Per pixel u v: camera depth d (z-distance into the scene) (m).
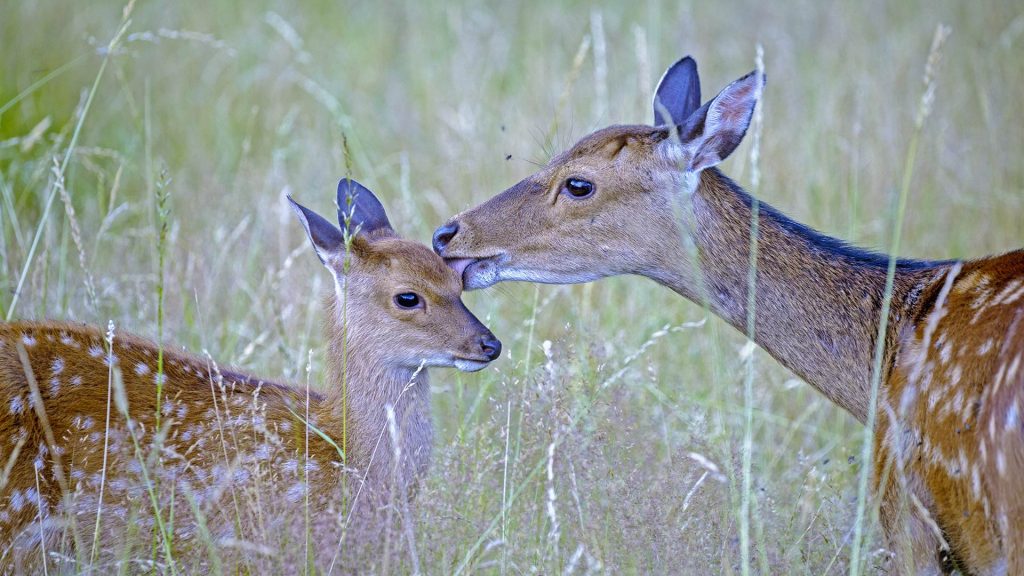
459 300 11.40
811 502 11.49
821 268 10.34
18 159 16.55
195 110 19.91
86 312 13.59
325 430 11.02
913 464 9.05
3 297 13.66
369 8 24.41
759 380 13.92
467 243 11.13
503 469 10.93
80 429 10.29
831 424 13.70
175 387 10.77
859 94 18.62
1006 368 8.26
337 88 20.97
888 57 20.78
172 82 20.70
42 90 19.33
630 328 14.59
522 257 11.07
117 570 9.72
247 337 13.96
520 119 19.02
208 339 13.64
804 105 19.62
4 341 10.35
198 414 10.66
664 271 10.88
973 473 8.48
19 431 10.00
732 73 21.52
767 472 12.14
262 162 18.25
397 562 9.70
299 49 20.22
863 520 9.78
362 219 12.05
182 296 13.73
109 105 19.39
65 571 10.21
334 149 18.77
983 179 17.84
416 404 11.45
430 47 22.55
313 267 15.31
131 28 21.86
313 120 20.05
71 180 16.03
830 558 10.16
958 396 8.66
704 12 23.66
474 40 22.33
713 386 13.45
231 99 20.27
